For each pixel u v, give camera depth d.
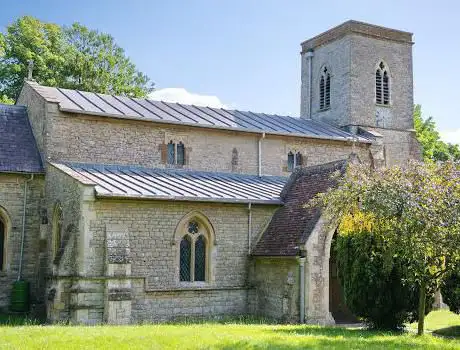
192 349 14.11
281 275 23.84
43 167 26.30
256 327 19.44
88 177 24.05
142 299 22.62
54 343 14.35
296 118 37.19
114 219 22.47
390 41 39.56
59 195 24.33
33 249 25.94
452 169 18.19
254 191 26.95
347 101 37.91
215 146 29.84
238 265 25.16
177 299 23.45
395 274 19.62
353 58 38.06
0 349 13.52
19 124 28.66
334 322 23.34
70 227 22.50
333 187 23.27
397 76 39.59
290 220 24.94
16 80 46.34
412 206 17.08
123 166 27.45
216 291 24.41
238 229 25.34
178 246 23.89
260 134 30.73
